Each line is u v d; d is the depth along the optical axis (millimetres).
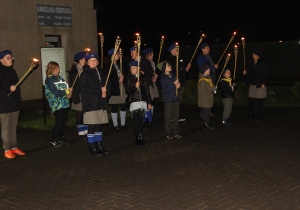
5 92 6852
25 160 6871
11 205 4824
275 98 13492
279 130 8820
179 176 5730
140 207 4641
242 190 5105
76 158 6895
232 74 22766
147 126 9289
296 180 5449
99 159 6781
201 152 7059
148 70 8953
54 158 6941
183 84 8641
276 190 5082
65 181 5664
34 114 11742
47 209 4660
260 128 9102
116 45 6938
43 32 12734
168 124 8211
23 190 5344
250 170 5938
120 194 5074
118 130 9094
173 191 5125
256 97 10148
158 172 5945
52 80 7551
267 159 6508
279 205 4602
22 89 12312
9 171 6250
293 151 6980
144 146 7629
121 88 8555
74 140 8352
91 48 14227
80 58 7723
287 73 21391
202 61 9352
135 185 5395
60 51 10750
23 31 12242
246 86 13680
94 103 6797
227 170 5961
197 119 10555
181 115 11312
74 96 7863
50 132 9250
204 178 5613
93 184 5492
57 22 13070
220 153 6953
